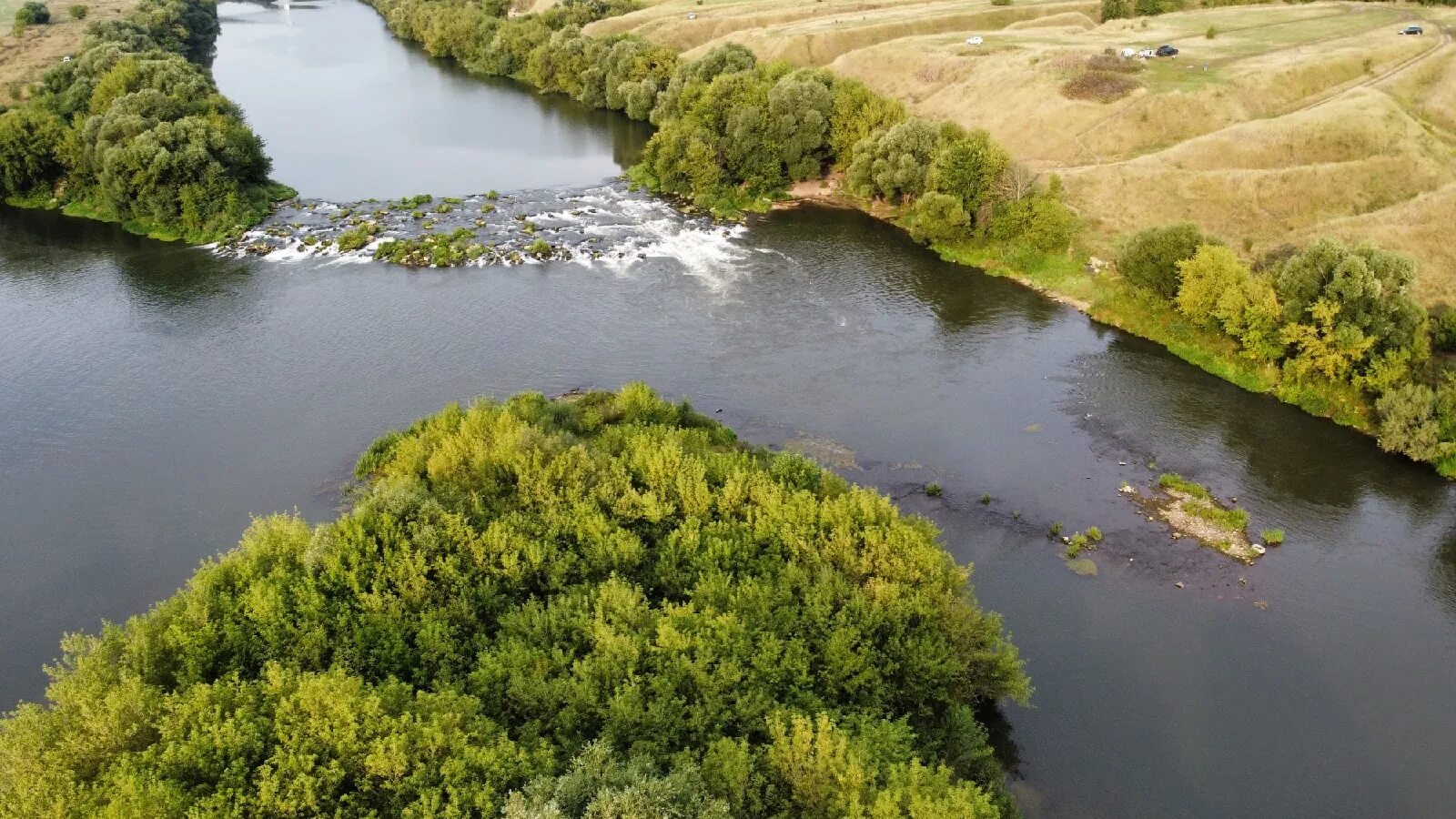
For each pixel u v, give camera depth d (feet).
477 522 171.22
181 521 218.79
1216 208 348.79
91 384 275.18
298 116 569.64
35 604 194.08
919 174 393.09
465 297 331.36
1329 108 379.14
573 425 234.79
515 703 135.64
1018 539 212.23
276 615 143.13
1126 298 318.86
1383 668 179.32
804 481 191.21
